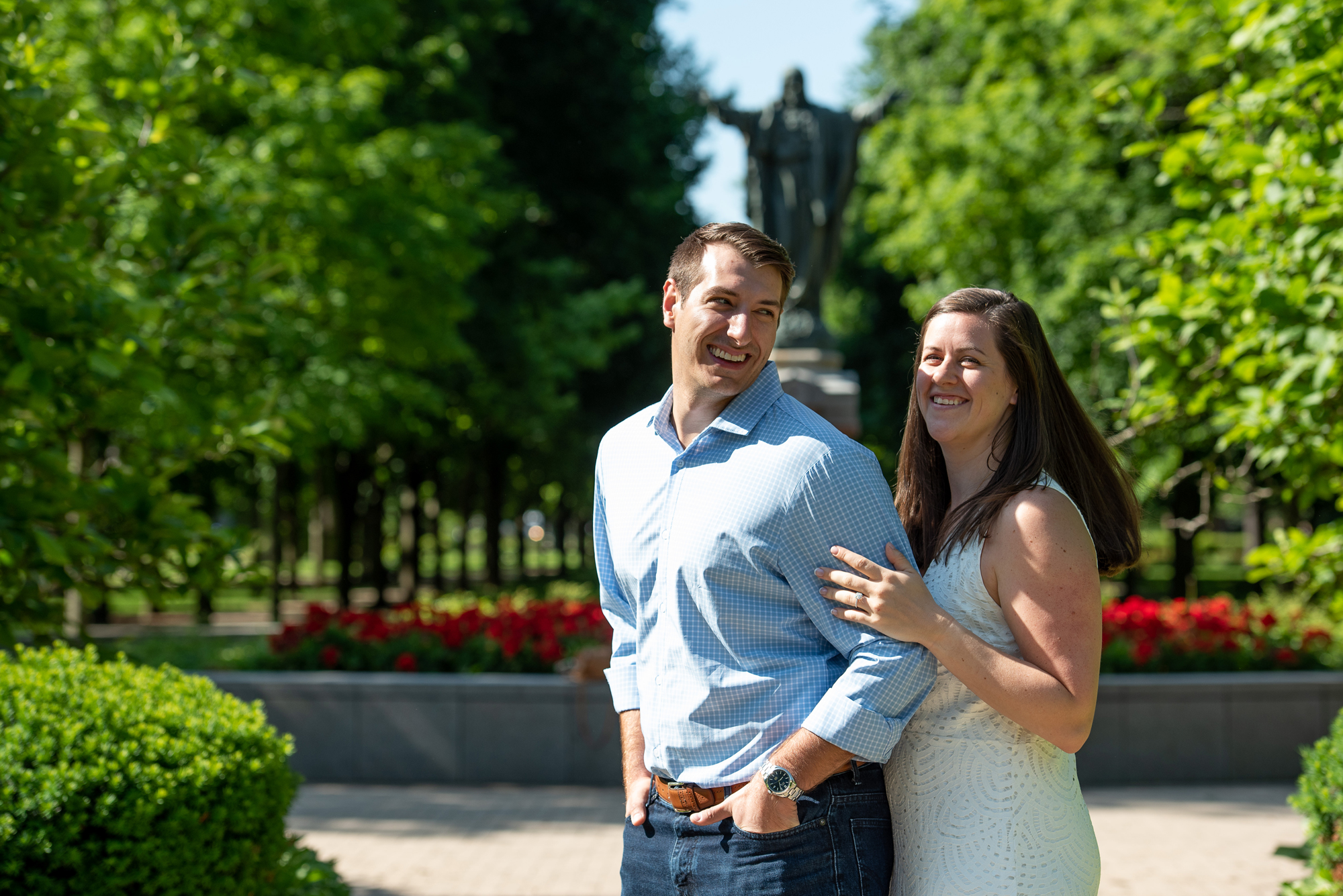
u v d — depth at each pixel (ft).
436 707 27.84
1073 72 54.95
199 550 15.56
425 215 45.24
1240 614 32.09
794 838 7.47
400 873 20.22
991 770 7.53
